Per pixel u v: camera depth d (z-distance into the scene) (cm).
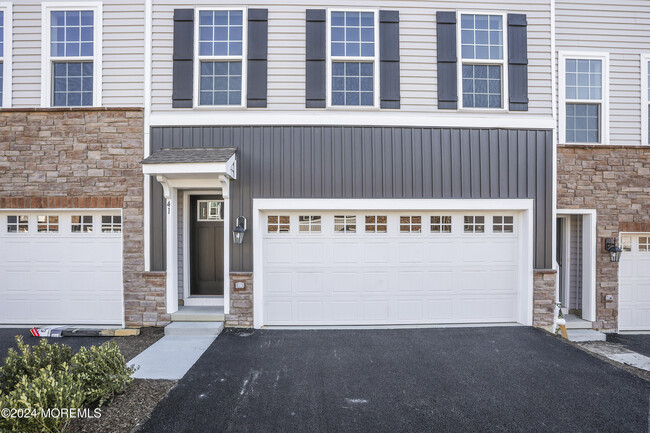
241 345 535
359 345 540
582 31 672
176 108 626
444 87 639
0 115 616
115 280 630
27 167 615
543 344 550
